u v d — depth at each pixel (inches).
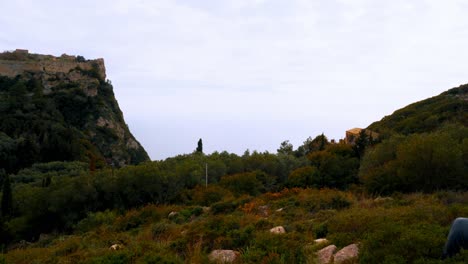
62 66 5172.2
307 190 1020.5
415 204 597.6
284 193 1018.7
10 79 4690.0
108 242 558.3
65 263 419.8
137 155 4822.8
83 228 1139.3
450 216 382.3
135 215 992.2
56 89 4751.5
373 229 362.3
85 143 3868.1
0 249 1065.5
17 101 4067.4
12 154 2962.6
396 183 978.7
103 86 5344.5
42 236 1350.9
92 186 1519.4
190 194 1517.0
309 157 2025.1
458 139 1220.5
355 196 908.6
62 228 1477.6
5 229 1444.4
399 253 264.1
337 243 365.7
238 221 497.4
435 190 886.4
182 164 1882.4
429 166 932.6
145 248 392.2
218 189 1370.6
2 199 1743.4
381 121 3112.7
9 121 3523.6
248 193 1419.8
